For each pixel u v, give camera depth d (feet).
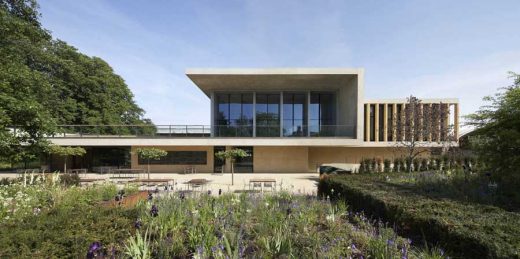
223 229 13.35
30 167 72.74
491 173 25.49
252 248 11.99
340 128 64.85
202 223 14.29
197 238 12.40
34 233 11.71
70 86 92.43
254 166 68.90
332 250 11.62
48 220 13.75
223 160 69.15
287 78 63.36
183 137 65.82
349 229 15.66
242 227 14.26
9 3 52.75
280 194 26.45
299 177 61.11
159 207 17.08
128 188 27.99
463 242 10.96
